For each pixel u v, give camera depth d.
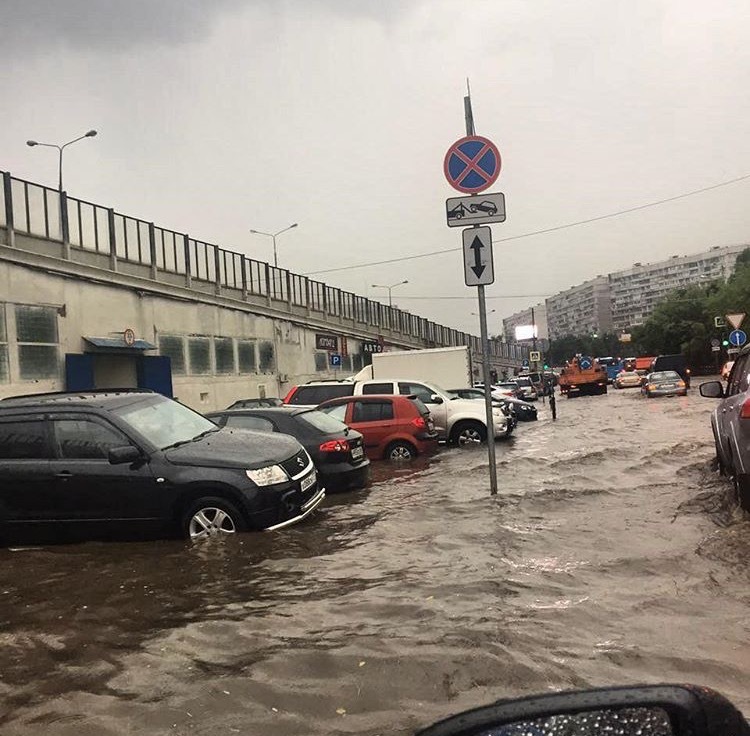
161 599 5.18
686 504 7.45
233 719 3.28
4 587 5.67
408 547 6.25
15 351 20.72
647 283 129.75
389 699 3.39
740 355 8.71
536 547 6.02
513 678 3.51
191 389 30.66
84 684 3.76
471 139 8.48
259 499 6.75
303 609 4.75
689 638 3.90
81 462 7.05
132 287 26.61
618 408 27.69
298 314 42.94
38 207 22.48
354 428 13.34
